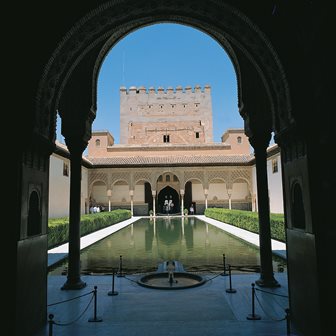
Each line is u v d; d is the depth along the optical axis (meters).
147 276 6.32
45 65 3.55
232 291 5.24
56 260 8.01
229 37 4.42
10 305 3.17
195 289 5.45
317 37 3.08
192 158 26.78
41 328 3.79
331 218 3.08
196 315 4.18
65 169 18.97
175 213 29.73
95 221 15.48
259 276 6.35
